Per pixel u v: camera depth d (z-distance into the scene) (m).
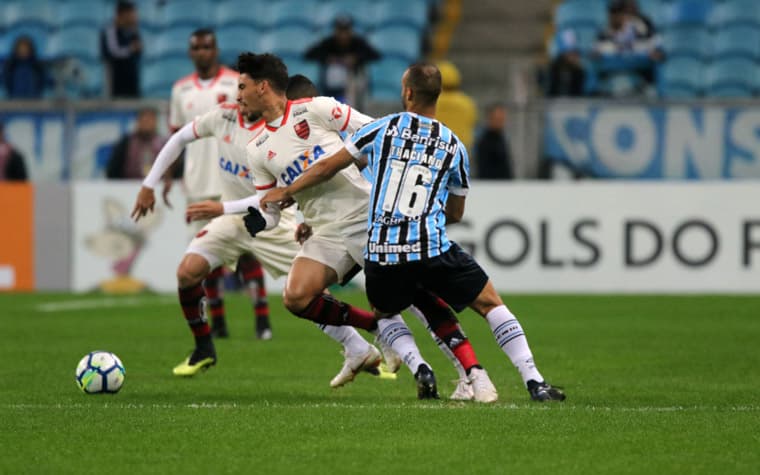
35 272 54.97
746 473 18.02
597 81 63.31
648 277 52.41
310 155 25.67
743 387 27.36
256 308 37.84
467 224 53.00
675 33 70.38
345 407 23.69
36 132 54.06
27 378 28.89
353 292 53.88
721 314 44.25
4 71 62.53
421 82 23.69
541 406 23.72
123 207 54.06
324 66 59.53
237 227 30.11
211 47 36.50
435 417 22.44
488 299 24.47
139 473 18.08
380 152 23.69
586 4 72.75
